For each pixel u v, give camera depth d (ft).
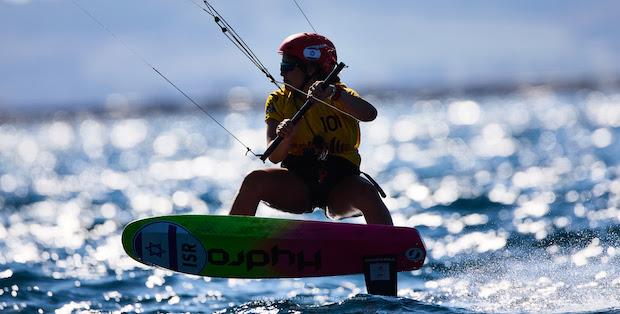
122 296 83.10
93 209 181.06
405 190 189.78
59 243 124.77
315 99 69.31
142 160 384.27
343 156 72.43
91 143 602.03
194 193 214.28
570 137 363.15
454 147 348.59
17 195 223.30
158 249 69.97
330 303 70.33
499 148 323.98
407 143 402.31
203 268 69.67
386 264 68.44
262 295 82.28
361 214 73.92
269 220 69.36
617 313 63.72
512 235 111.55
